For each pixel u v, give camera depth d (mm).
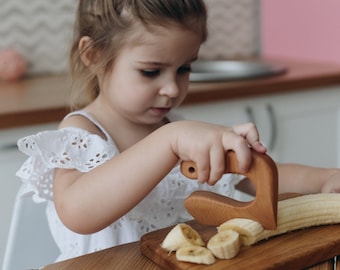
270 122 1854
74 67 1108
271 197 633
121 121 1048
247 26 2455
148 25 908
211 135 661
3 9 1978
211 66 2201
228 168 652
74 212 758
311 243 646
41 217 1033
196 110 1704
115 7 963
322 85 1937
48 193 909
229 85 1751
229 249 604
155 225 981
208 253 606
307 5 2260
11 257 1012
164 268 618
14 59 1918
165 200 983
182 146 680
